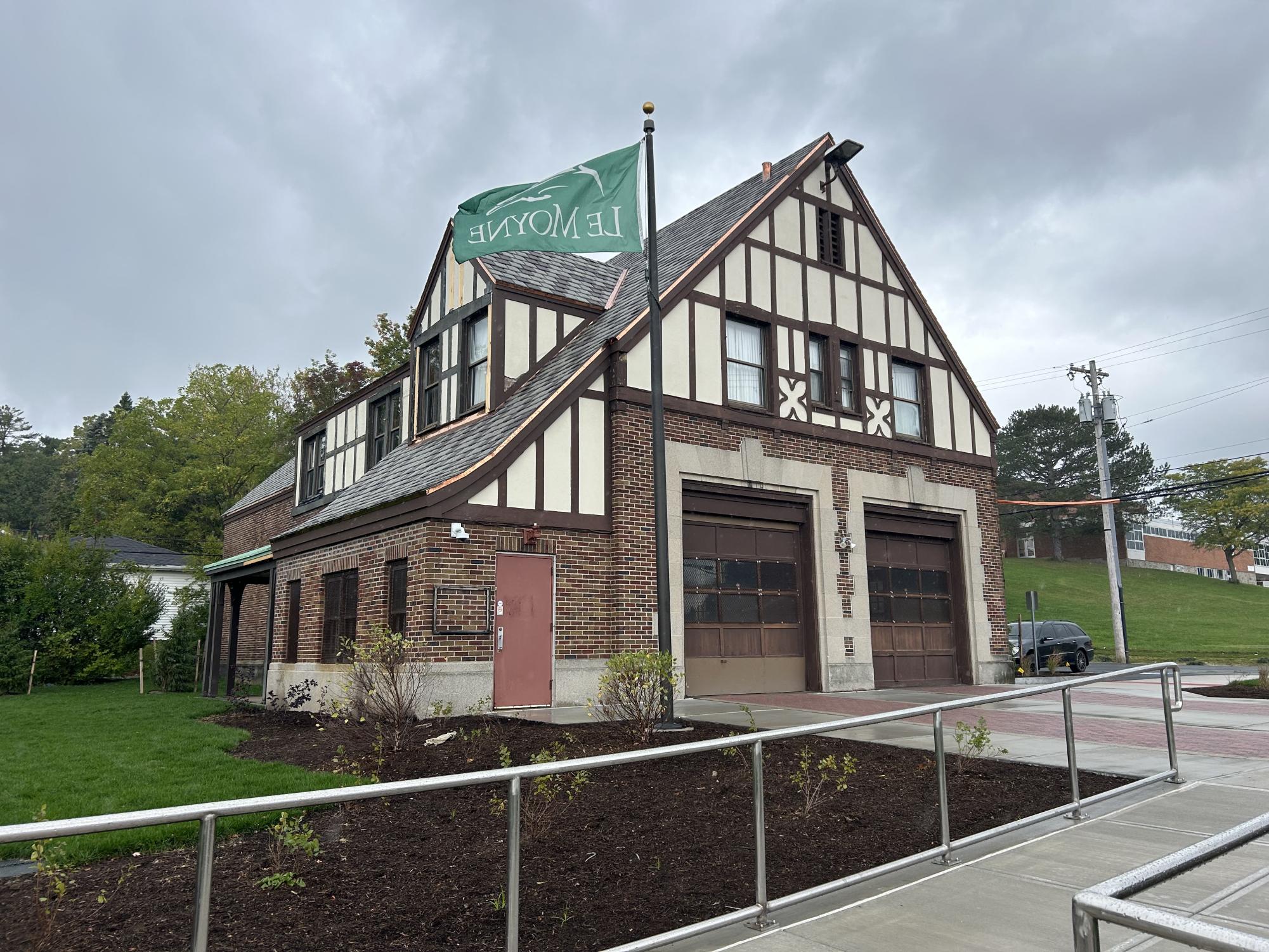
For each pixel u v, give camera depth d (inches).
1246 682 644.7
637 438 561.9
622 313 611.5
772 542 637.9
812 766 302.7
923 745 347.6
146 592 1031.0
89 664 951.0
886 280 737.6
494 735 377.1
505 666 494.9
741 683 601.0
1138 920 68.6
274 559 705.0
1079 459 2701.8
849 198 727.1
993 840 230.1
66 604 964.6
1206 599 2262.6
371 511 542.3
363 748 358.9
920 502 716.0
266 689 676.7
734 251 636.7
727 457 602.9
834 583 645.9
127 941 150.9
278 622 688.4
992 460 780.6
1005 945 161.3
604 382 561.3
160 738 435.8
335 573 613.0
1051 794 272.5
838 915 179.3
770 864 209.3
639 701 367.6
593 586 534.9
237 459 1809.8
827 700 553.9
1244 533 2691.9
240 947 153.9
